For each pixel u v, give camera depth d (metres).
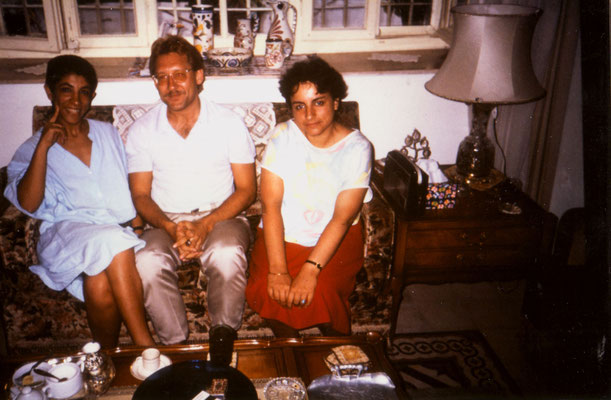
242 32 2.79
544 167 2.50
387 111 2.89
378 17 3.04
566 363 1.95
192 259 2.11
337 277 1.95
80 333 2.14
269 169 1.98
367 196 2.13
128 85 2.67
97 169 2.04
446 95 2.24
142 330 1.86
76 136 2.04
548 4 2.30
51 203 2.02
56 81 1.90
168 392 1.29
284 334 1.97
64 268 1.88
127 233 1.94
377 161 2.64
